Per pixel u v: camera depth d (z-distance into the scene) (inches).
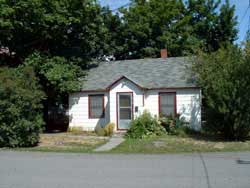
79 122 1084.5
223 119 845.2
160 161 560.1
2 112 749.9
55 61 1048.2
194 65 938.7
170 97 1011.3
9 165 529.0
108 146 764.0
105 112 1054.4
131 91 1003.9
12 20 974.4
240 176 434.6
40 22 999.6
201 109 978.1
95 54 1349.7
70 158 599.5
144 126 925.2
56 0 1005.8
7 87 746.8
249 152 663.1
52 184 401.1
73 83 1040.2
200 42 1595.7
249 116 819.4
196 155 628.1
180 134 936.9
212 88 836.0
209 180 413.1
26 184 402.0
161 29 1512.1
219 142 805.2
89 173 462.9
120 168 498.0
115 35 1460.4
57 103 1157.1
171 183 399.9
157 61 1129.4
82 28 1103.0
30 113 770.2
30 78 807.1
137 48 1510.8
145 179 422.6
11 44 1075.3
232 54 844.0
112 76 1096.2
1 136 755.4
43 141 844.6
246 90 807.7
